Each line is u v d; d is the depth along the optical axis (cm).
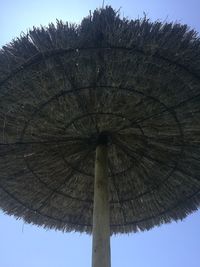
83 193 1207
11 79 948
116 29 873
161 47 887
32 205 1222
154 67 916
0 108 999
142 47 884
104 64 912
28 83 952
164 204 1198
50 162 1132
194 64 909
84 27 890
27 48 916
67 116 1019
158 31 882
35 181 1170
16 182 1165
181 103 974
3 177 1149
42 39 901
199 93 951
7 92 970
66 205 1230
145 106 988
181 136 1044
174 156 1095
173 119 1007
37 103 988
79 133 1067
